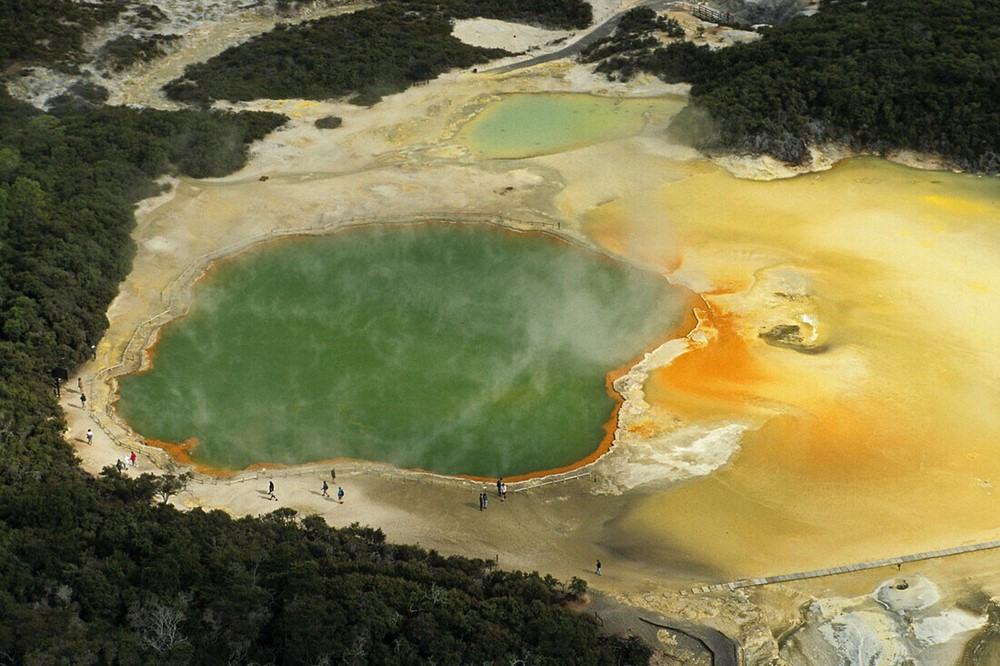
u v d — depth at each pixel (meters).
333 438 89.88
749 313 106.56
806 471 85.12
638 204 128.12
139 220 123.44
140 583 65.88
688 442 88.75
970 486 83.00
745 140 137.12
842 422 90.50
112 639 60.62
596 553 77.12
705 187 132.12
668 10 178.38
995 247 117.19
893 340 101.50
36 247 109.50
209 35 170.25
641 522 80.31
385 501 82.38
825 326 104.31
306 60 160.75
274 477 84.81
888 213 125.38
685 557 76.62
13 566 64.69
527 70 164.00
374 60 161.50
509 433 90.56
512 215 125.94
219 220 124.81
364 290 112.00
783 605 71.75
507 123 149.75
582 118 150.50
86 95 146.50
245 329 105.25
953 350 99.69
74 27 158.00
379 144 143.75
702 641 67.75
